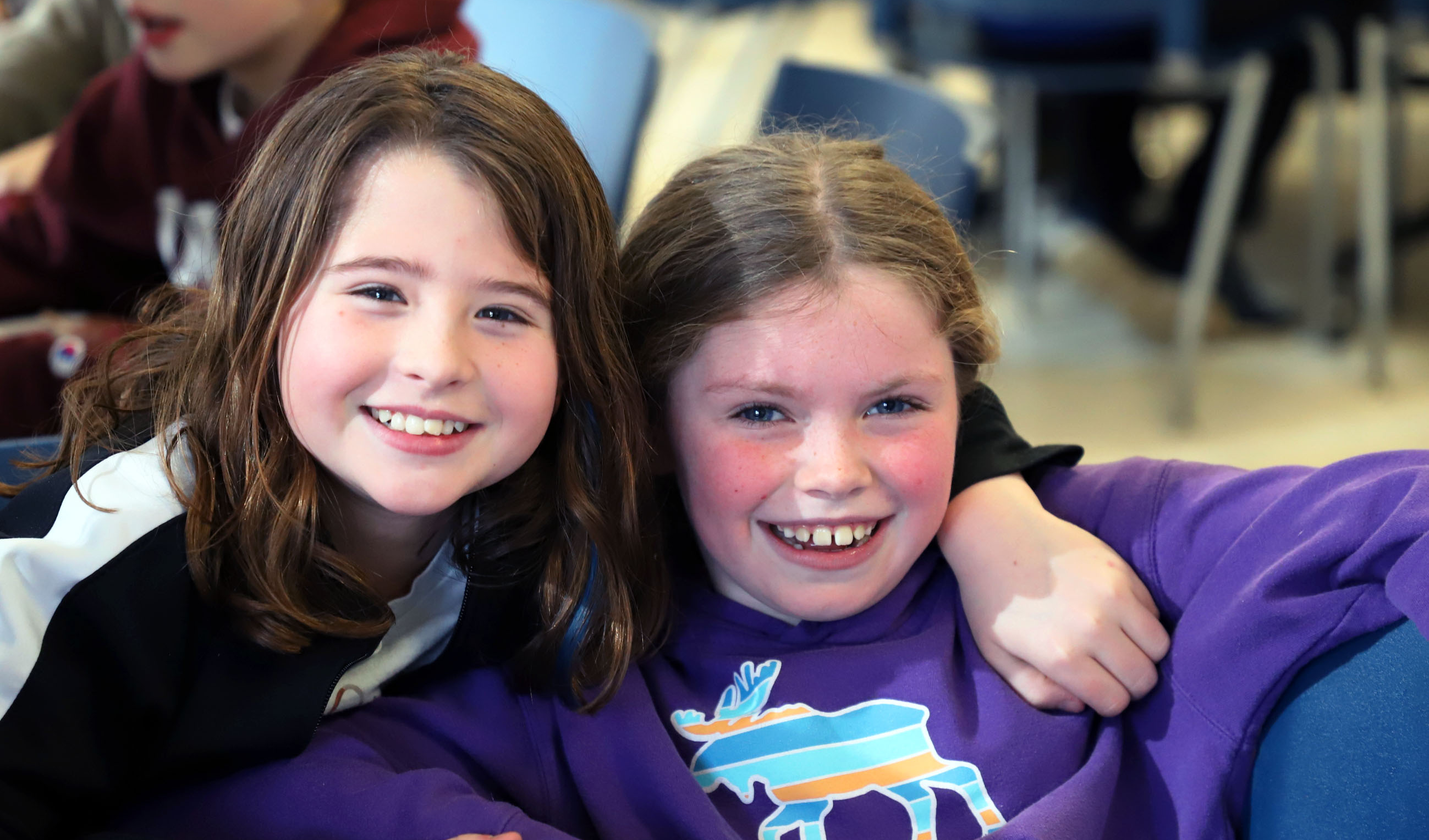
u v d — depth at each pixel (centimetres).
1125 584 86
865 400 82
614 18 149
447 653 91
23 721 71
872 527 86
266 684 78
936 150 126
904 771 84
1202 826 82
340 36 130
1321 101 242
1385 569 75
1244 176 264
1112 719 87
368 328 74
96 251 149
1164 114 359
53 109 176
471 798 74
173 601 76
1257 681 81
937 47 238
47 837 72
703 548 92
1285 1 208
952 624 91
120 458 80
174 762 77
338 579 80
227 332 79
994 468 95
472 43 137
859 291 81
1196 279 226
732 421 84
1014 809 82
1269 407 234
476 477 78
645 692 86
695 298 83
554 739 85
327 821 75
